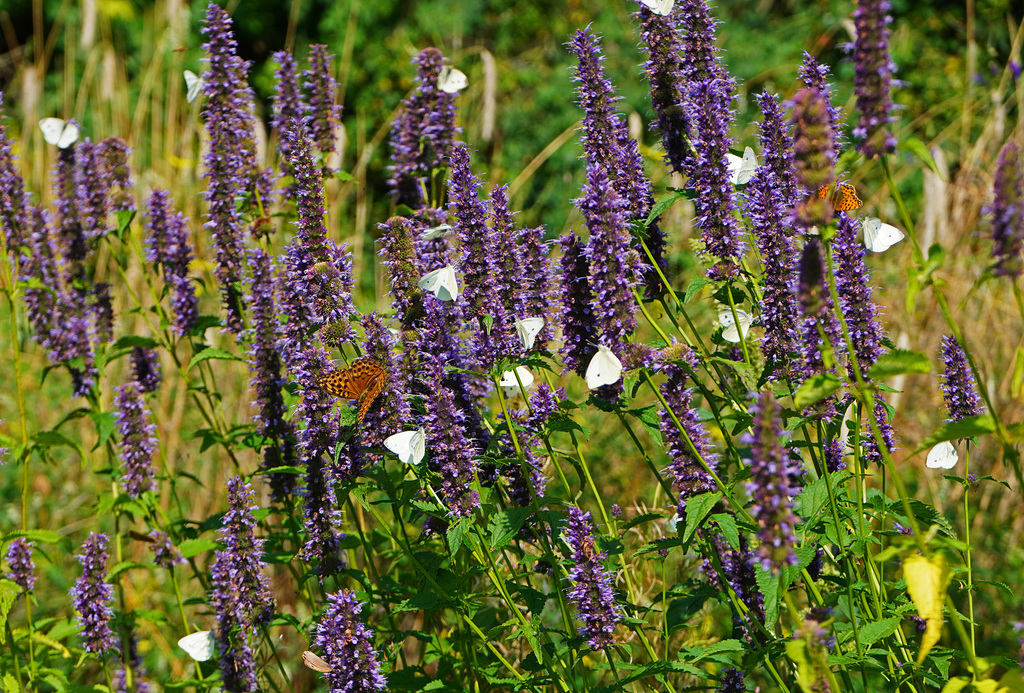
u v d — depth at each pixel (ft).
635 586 18.37
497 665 14.74
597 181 12.89
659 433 12.98
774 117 13.91
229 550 15.74
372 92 61.62
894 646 13.30
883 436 13.73
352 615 13.48
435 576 15.40
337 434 14.80
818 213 10.25
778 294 13.46
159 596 25.21
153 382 19.67
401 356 14.05
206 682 17.24
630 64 61.62
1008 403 25.20
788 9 67.46
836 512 11.57
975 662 10.70
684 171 14.74
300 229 16.05
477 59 61.41
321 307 14.99
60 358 19.30
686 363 12.94
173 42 40.60
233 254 18.85
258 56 68.18
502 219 13.69
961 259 28.66
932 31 57.77
